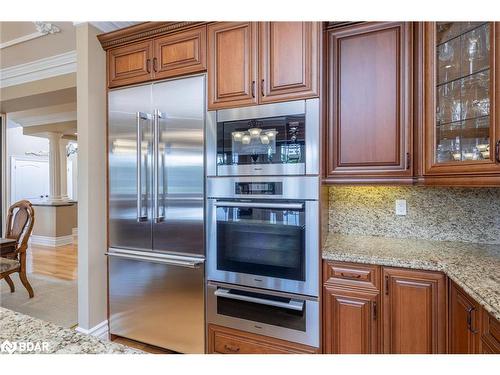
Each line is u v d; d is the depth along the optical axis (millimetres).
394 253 1711
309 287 1755
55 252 5461
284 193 1812
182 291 2104
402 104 1768
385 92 1803
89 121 2295
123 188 2320
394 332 1596
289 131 1820
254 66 1905
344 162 1884
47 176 8992
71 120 5535
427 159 1688
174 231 2123
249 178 1899
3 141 4492
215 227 1998
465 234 1995
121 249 2322
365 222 2242
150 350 2244
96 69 2346
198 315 2059
